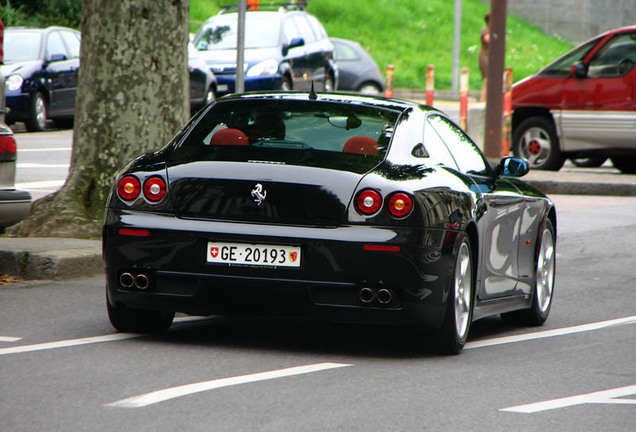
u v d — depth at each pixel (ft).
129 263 57.57
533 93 165.68
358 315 55.83
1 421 42.50
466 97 199.72
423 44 394.11
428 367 55.88
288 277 55.57
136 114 96.68
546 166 166.09
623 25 423.64
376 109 62.18
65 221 93.40
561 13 423.64
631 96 158.51
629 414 46.80
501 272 66.33
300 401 47.06
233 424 42.80
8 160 76.13
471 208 60.18
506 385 52.11
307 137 59.82
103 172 96.37
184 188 57.26
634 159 176.14
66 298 73.36
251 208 56.24
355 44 307.99
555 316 75.46
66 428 41.65
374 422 43.98
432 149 61.77
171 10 97.71
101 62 96.48
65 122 227.40
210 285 56.49
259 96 64.03
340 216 55.62
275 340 61.77
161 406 45.37
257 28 227.20
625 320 73.72
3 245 84.74
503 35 162.71
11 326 63.46
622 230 119.65
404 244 55.16
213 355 56.75
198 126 62.13
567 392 50.98
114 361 54.39
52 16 282.36
